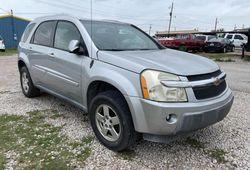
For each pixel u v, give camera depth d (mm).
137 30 4637
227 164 3027
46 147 3336
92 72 3371
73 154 3178
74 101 4008
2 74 8812
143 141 3547
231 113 4758
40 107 4926
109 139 3283
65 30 4160
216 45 21781
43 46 4590
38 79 4867
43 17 4996
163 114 2717
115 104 3035
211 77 3045
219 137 3717
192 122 2797
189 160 3102
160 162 3051
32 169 2842
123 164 2994
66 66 3889
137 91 2850
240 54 20844
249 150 3354
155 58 3285
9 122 4160
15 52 22219
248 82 7965
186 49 21031
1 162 2961
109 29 4109
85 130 3863
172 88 2738
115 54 3328
